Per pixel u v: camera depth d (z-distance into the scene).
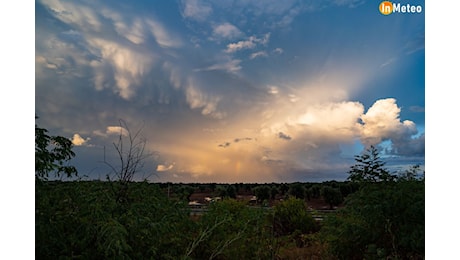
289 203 11.86
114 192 5.88
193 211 7.94
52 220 5.03
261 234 8.01
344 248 7.56
